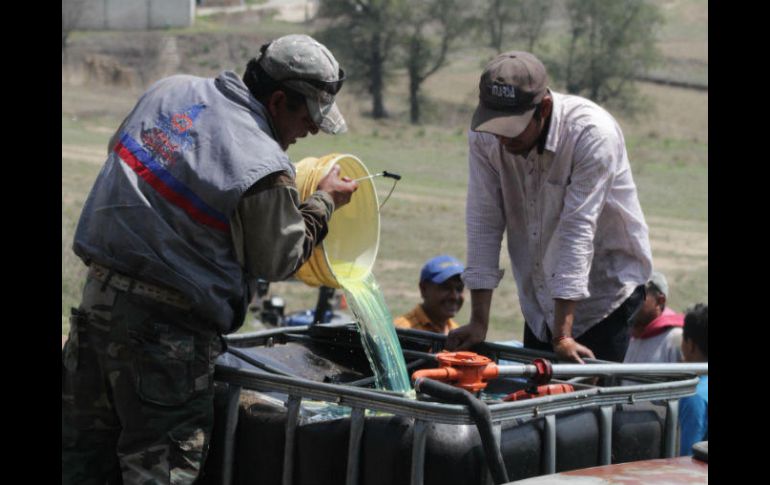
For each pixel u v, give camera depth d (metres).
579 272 3.89
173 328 3.23
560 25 52.28
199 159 3.22
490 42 51.66
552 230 4.08
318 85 3.39
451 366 3.13
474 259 4.25
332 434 3.06
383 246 18.39
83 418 3.34
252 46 50.84
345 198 3.69
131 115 3.39
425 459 2.88
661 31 55.31
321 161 3.75
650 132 42.44
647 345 6.19
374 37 47.19
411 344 4.41
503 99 3.75
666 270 18.42
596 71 46.59
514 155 4.04
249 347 4.27
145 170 3.25
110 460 3.42
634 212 4.16
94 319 3.28
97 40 48.38
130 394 3.22
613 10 47.31
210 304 3.22
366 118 44.25
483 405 2.81
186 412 3.22
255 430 3.24
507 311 13.73
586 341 4.27
